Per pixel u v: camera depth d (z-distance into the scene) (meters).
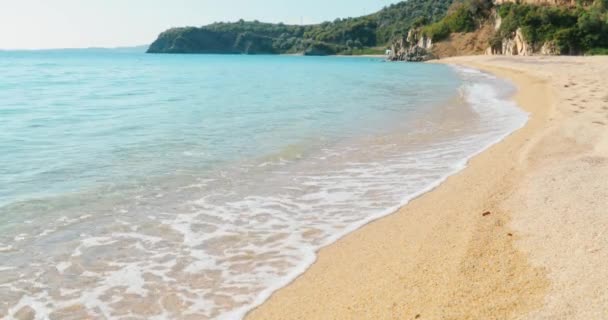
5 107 23.44
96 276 6.35
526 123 16.39
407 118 18.95
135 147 13.98
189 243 7.38
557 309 4.70
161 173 11.25
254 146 14.08
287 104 24.36
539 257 5.95
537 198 8.12
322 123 18.03
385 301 5.39
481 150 12.81
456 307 5.03
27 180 10.63
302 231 7.80
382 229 7.71
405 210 8.52
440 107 22.08
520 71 43.94
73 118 19.69
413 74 54.16
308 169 11.60
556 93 22.61
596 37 80.00
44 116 20.28
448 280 5.67
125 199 9.43
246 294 5.88
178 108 22.95
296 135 15.69
